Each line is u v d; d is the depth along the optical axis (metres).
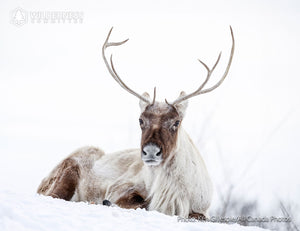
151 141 23.81
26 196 18.52
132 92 26.03
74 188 27.97
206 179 26.56
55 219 15.25
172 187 24.98
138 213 19.11
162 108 25.11
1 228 13.74
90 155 29.28
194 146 27.00
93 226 15.11
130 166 28.05
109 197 26.78
